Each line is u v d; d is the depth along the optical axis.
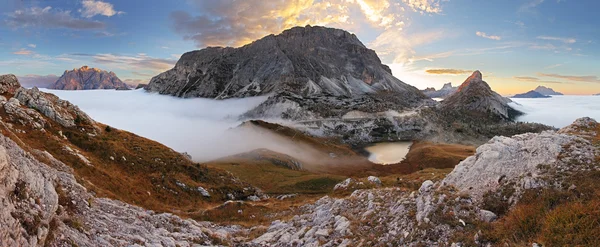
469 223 18.16
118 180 50.47
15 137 31.53
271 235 28.86
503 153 23.75
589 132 25.69
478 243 16.23
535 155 22.06
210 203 63.94
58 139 54.59
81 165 46.94
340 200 32.97
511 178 21.02
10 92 69.06
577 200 16.25
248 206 48.56
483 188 21.47
